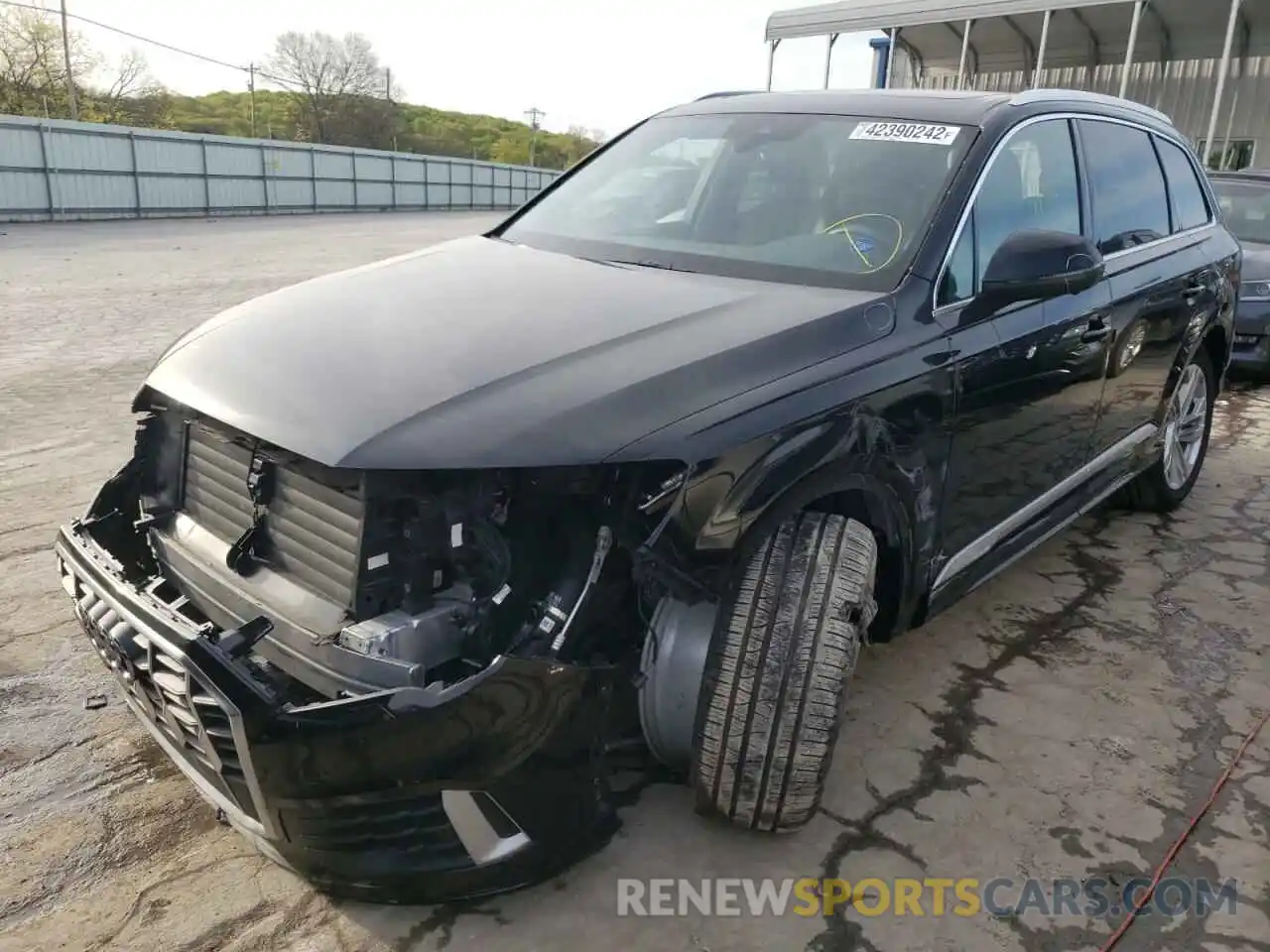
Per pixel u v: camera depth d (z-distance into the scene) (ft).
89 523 8.38
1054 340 10.80
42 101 174.09
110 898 7.59
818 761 7.75
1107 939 7.59
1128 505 16.76
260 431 6.89
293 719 6.24
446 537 6.72
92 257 60.44
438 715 6.27
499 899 7.73
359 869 6.94
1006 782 9.42
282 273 52.60
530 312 8.39
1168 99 64.28
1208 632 12.59
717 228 10.55
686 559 7.16
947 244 9.60
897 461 8.62
